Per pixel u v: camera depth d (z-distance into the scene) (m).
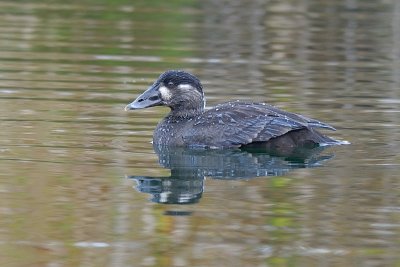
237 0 29.94
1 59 21.45
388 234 11.34
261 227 11.55
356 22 26.89
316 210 12.18
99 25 25.92
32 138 15.31
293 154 15.06
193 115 15.88
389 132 16.11
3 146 14.80
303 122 15.17
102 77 20.00
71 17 26.89
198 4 29.19
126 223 11.65
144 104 15.83
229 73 20.80
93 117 16.81
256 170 14.05
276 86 19.59
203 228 11.50
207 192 12.91
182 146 15.37
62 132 15.75
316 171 13.95
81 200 12.43
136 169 13.95
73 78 19.80
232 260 10.55
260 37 24.91
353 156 14.73
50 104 17.53
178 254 10.67
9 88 18.66
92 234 11.26
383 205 12.38
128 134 15.92
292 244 11.02
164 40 24.19
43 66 20.89
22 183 13.04
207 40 24.36
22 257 10.55
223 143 15.23
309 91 19.20
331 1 30.09
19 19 26.39
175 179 13.51
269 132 15.11
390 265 10.39
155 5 28.98
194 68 21.20
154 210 12.12
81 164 14.05
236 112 15.45
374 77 20.69
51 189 12.86
